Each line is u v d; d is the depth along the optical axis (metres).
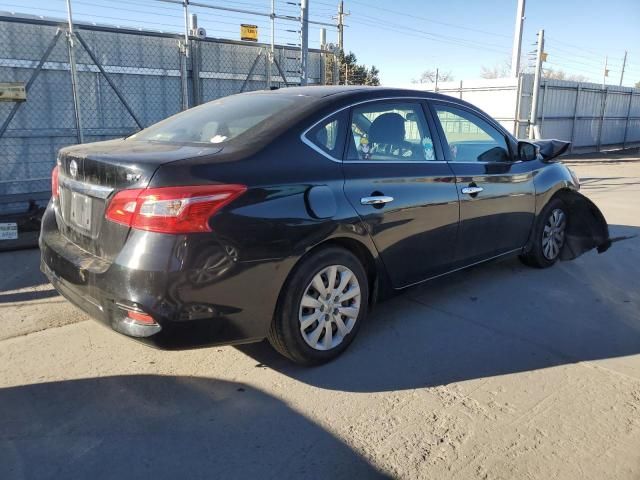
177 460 2.52
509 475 2.44
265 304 3.00
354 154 3.52
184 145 3.24
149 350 3.58
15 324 3.97
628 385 3.22
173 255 2.66
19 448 2.58
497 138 4.73
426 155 4.02
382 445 2.64
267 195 2.95
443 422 2.83
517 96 20.22
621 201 9.98
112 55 8.20
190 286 2.71
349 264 3.41
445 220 4.04
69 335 3.80
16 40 7.32
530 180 4.94
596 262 5.81
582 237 5.66
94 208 2.96
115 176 2.80
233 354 3.54
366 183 3.47
